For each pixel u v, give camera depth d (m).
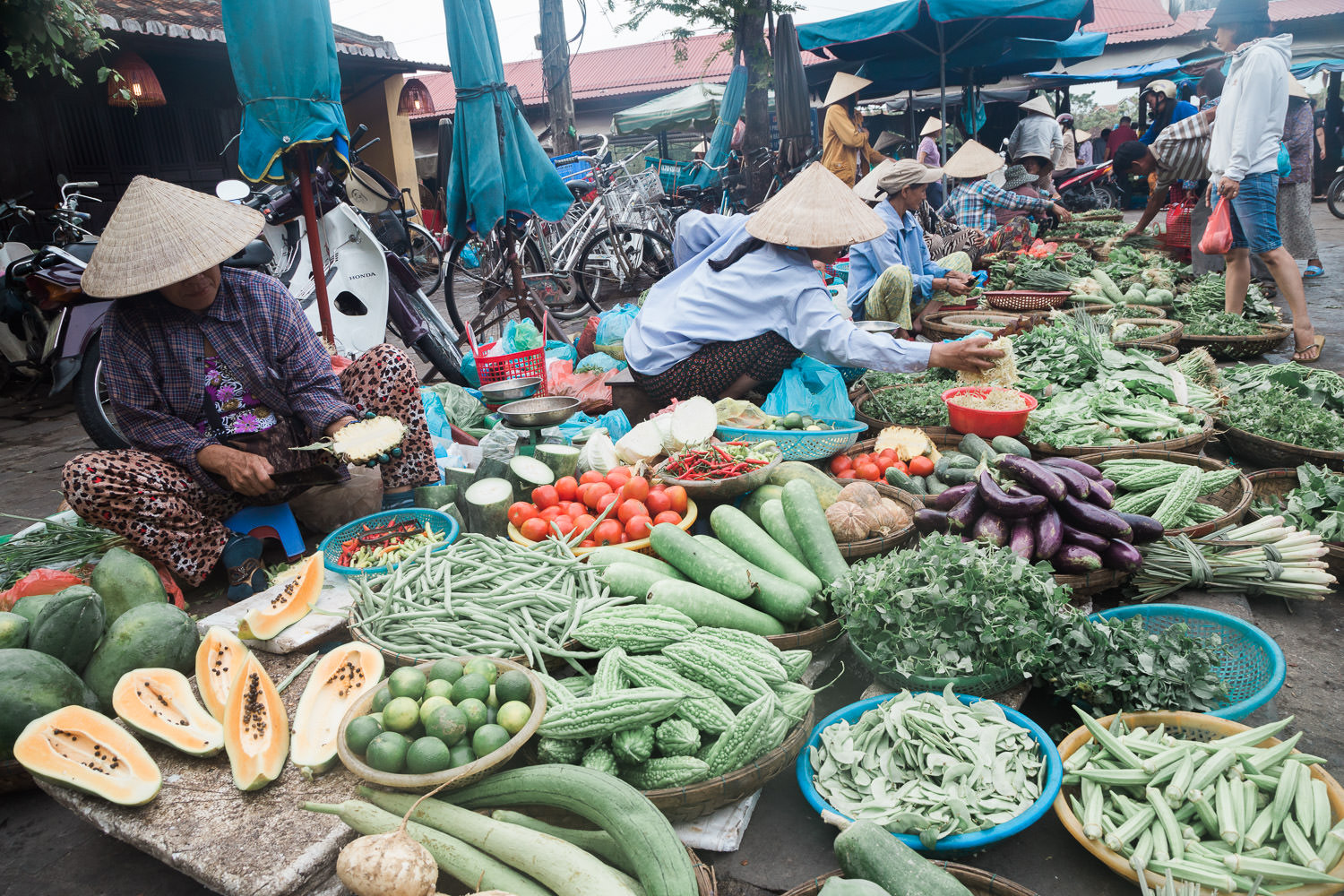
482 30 5.89
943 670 2.37
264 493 3.20
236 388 3.41
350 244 5.61
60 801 2.15
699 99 17.91
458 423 4.85
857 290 6.01
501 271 7.03
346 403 3.49
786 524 3.04
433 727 1.94
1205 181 7.96
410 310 5.89
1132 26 25.47
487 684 2.11
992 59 12.25
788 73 10.72
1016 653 2.36
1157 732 2.22
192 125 11.58
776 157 11.90
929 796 2.04
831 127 10.39
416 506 3.73
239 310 3.36
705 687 2.26
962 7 9.65
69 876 2.17
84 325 4.67
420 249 14.38
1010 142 11.43
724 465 3.41
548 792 1.90
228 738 2.16
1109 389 4.66
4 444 6.00
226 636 2.56
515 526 3.29
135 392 3.22
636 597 2.72
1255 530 3.25
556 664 2.52
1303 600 3.24
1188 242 9.34
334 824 1.98
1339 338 6.46
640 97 27.98
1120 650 2.42
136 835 1.99
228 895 1.84
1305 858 1.83
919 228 6.59
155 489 3.07
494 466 3.65
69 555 3.38
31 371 7.87
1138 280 7.86
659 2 11.61
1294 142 7.41
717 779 2.03
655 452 3.72
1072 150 16.91
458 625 2.53
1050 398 4.72
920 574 2.52
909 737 2.19
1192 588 3.18
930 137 12.53
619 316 5.91
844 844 1.86
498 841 1.83
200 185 11.70
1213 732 2.22
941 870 1.78
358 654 2.42
